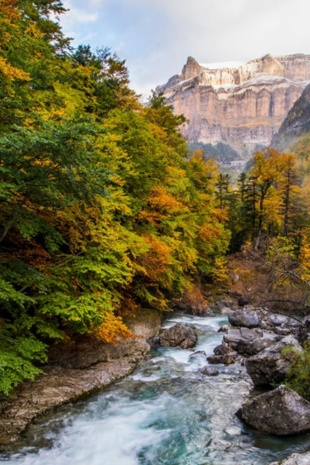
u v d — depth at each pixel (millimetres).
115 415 10078
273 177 42812
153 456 8297
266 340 15305
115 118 19062
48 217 10891
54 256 12234
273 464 6797
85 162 8945
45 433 8984
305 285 17125
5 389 8133
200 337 18859
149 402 10891
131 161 16922
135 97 30812
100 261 12289
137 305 18797
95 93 25672
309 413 8992
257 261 30812
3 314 11414
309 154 109438
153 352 15750
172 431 9312
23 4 17328
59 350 13180
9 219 10398
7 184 8234
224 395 11398
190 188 27891
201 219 28984
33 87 13328
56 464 7934
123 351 14531
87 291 11820
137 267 15398
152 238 17625
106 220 13172
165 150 25656
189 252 22891
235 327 20672
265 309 24375
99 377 12133
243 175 52844
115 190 15180
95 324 12078
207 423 9672
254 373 12062
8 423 9070
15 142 7930
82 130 8438
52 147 8094
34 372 9047
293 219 47469
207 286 35125
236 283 34969
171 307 25188
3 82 9883
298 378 10594
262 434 9031
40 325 10773
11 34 11633
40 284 9922
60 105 13398
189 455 8266
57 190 8906
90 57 31297
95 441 8836
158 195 19203
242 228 49281
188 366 14086
